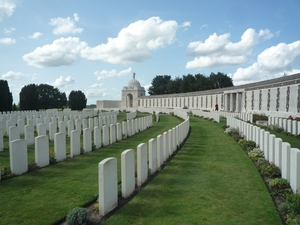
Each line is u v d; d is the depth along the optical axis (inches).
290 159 273.1
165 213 220.1
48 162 386.3
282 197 257.3
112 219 208.5
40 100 3314.5
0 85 1713.8
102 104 3368.6
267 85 1312.7
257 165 372.5
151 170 335.9
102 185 213.0
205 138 668.1
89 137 495.8
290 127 728.3
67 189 277.1
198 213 220.5
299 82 1012.5
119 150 506.9
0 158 421.4
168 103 2933.1
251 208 229.9
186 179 313.9
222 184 294.8
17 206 233.8
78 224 195.5
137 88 3476.9
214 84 3408.0
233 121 808.9
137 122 811.4
